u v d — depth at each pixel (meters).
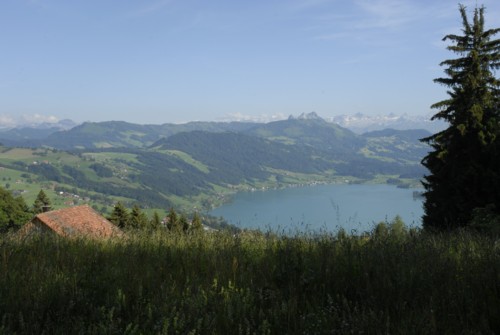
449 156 24.56
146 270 4.51
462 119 24.56
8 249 5.44
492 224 10.27
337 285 3.95
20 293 3.68
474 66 25.30
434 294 3.51
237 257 5.14
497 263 4.11
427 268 4.14
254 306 3.46
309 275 4.18
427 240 5.86
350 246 5.10
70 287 3.87
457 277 3.92
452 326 3.01
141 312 3.40
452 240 6.05
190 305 3.39
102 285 4.03
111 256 5.32
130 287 3.94
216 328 3.15
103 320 3.26
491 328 3.03
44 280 4.07
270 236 6.58
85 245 6.04
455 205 21.86
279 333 3.13
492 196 20.56
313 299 3.65
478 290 3.59
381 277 3.94
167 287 3.87
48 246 5.88
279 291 3.86
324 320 3.19
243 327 3.17
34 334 3.09
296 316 3.33
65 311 3.41
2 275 4.17
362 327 3.04
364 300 3.53
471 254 4.73
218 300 3.60
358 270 4.20
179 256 5.19
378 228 6.76
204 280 4.16
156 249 5.80
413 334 2.92
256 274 4.45
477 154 22.48
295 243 5.68
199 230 7.59
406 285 3.72
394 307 3.41
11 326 3.16
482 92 24.72
